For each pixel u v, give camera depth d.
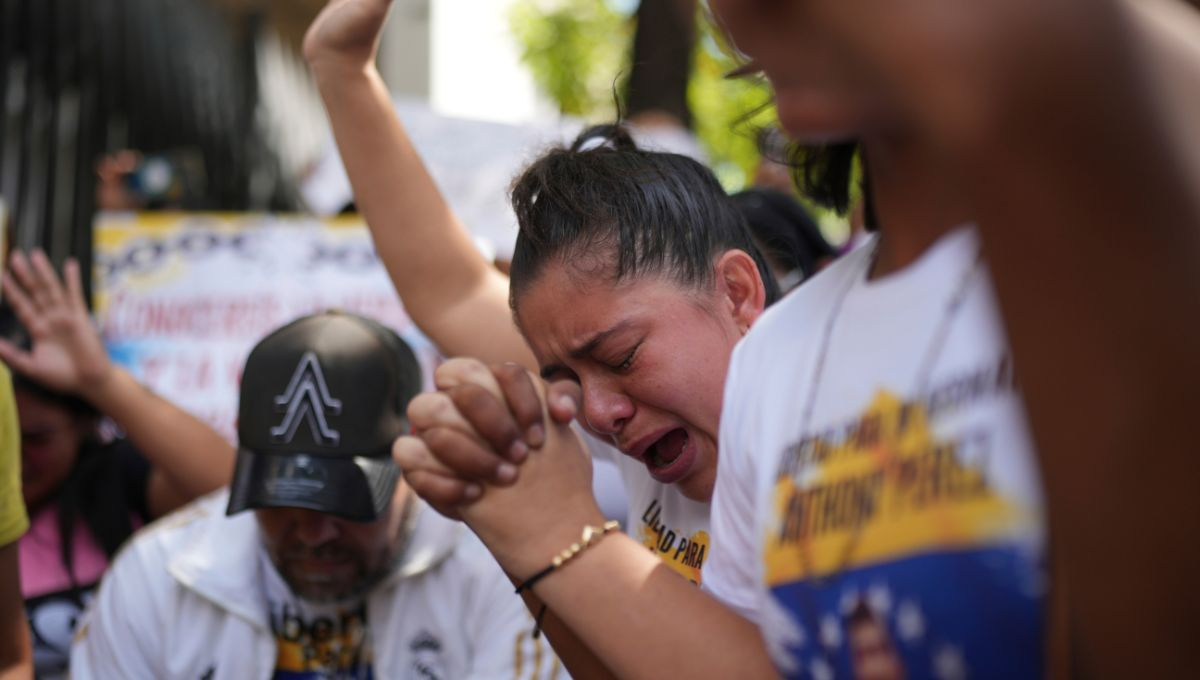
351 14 1.74
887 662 0.87
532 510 1.10
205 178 5.30
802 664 0.95
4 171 4.54
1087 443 0.58
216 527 2.30
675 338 1.45
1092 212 0.55
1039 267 0.57
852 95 0.64
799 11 0.63
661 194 1.50
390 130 1.80
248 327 3.47
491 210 3.79
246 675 2.20
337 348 2.15
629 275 1.45
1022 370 0.59
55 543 2.70
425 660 2.20
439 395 1.10
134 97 5.11
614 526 1.11
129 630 2.26
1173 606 0.58
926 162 0.84
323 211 4.73
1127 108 0.54
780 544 0.96
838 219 1.28
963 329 0.85
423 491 1.10
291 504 2.03
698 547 1.60
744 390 1.07
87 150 4.66
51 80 4.69
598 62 9.09
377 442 2.12
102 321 3.45
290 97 6.27
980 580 0.81
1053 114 0.54
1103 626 0.61
